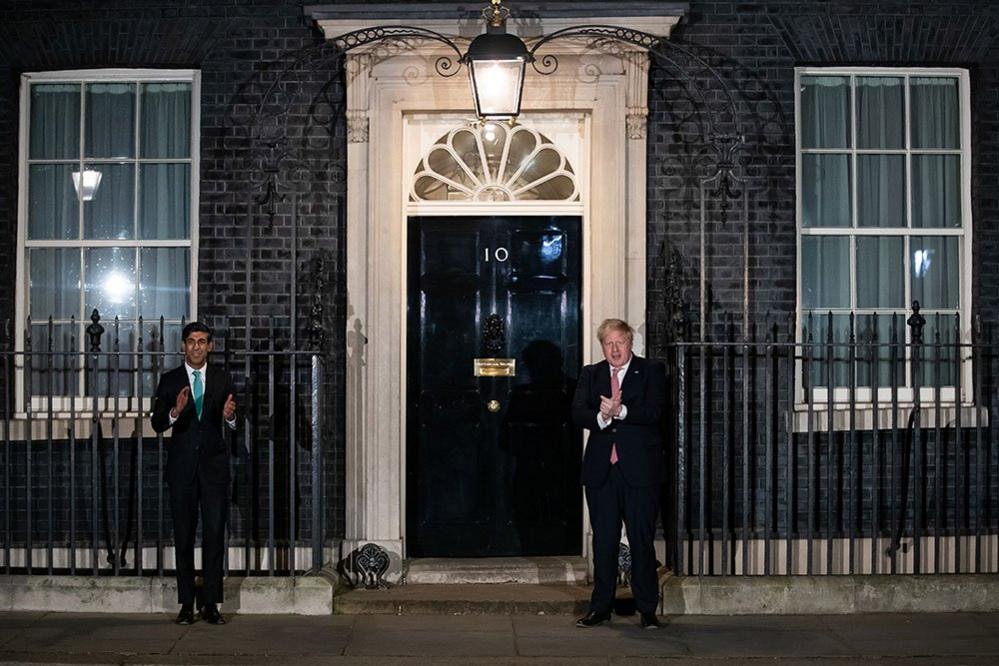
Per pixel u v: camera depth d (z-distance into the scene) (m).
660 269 8.66
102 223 8.99
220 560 7.68
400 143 8.64
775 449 8.66
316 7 8.45
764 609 7.96
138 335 8.66
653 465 7.55
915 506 8.07
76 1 8.78
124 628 7.60
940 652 7.15
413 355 8.81
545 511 8.82
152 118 9.01
